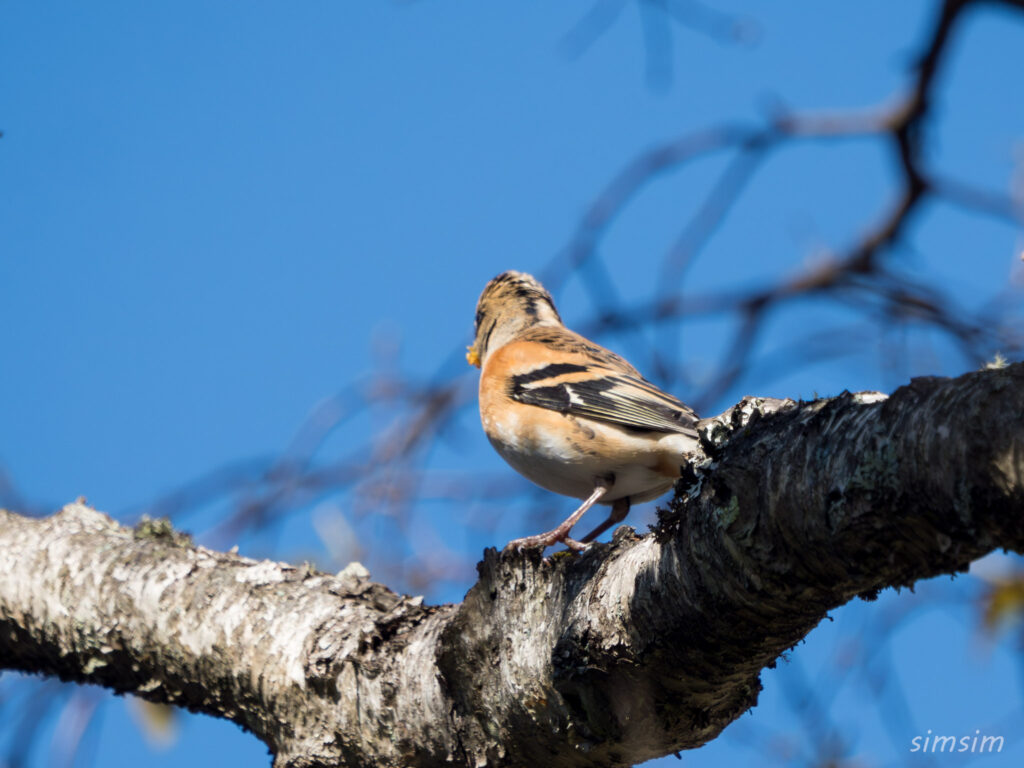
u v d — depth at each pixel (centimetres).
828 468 483
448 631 698
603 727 646
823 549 495
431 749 734
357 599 823
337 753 767
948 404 433
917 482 441
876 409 478
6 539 930
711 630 571
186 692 853
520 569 680
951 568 468
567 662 632
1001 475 410
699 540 550
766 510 515
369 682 755
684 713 644
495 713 696
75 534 922
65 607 873
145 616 848
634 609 600
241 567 866
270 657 796
